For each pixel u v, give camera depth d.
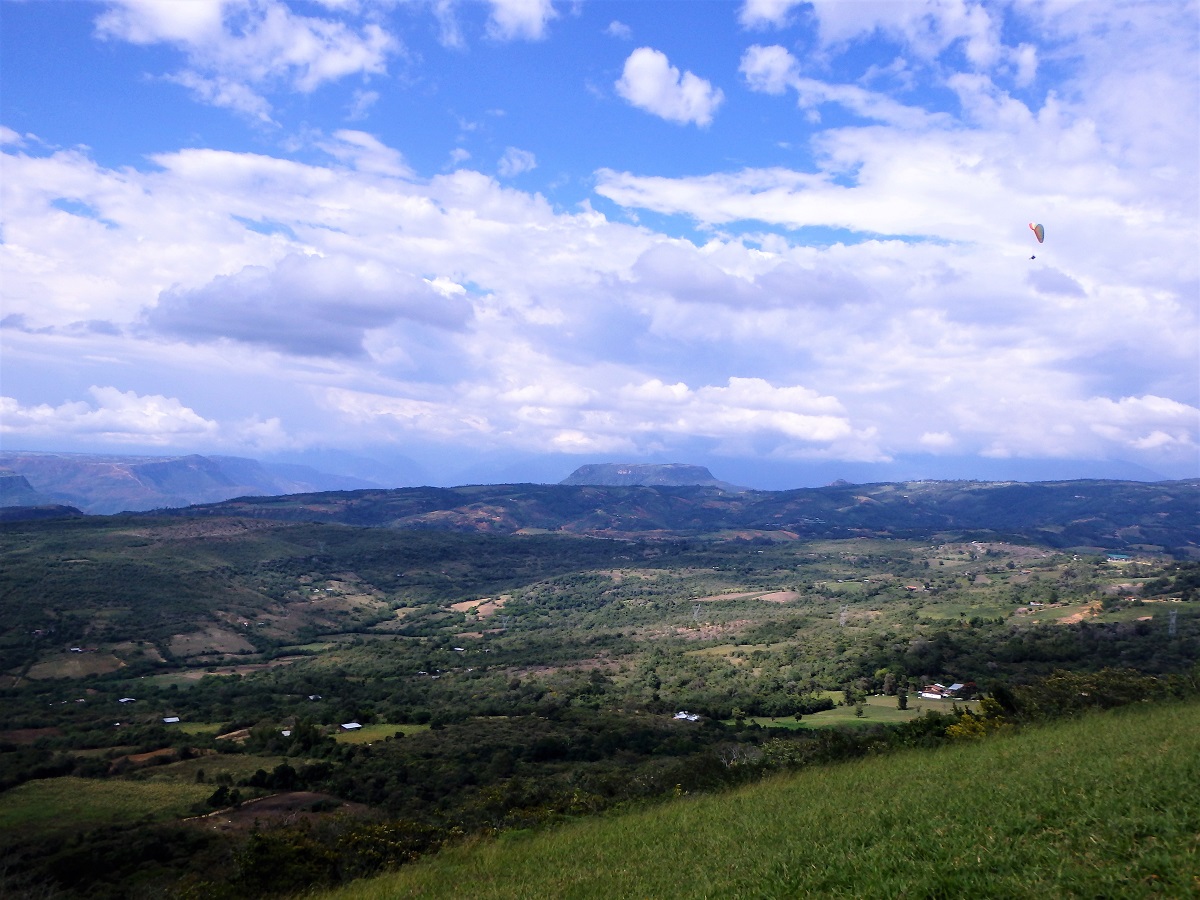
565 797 36.28
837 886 11.83
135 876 35.41
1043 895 9.74
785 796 24.09
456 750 65.00
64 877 36.00
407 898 18.64
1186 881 9.34
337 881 25.23
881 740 35.84
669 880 15.09
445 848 25.77
